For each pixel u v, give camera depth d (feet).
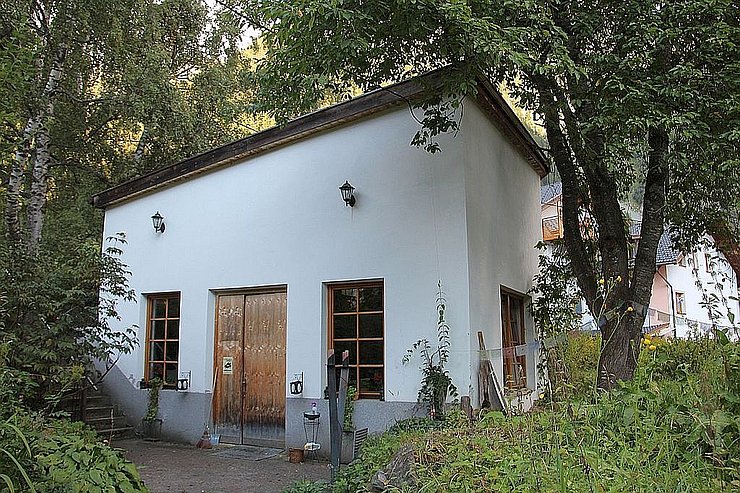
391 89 21.95
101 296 29.07
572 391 14.71
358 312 22.43
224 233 25.90
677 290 64.95
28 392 16.99
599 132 18.95
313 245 23.35
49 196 47.09
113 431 24.97
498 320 23.13
